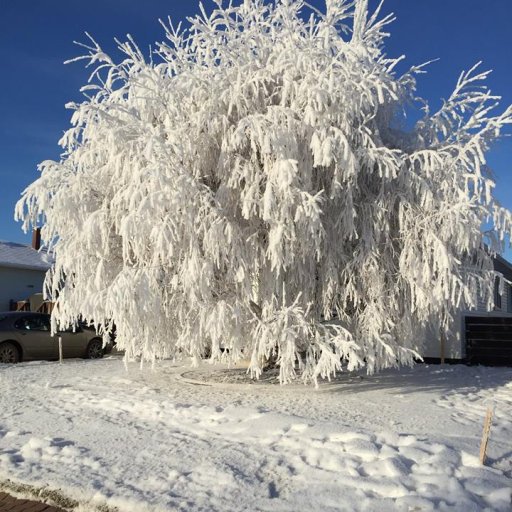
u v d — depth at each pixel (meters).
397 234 9.56
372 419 7.01
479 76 9.56
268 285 8.87
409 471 4.86
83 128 9.33
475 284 9.57
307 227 8.41
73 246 8.73
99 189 9.09
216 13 9.36
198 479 4.80
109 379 10.65
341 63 8.65
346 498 4.34
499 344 14.30
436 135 10.12
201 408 7.39
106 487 4.64
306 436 5.90
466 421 7.01
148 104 9.14
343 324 9.86
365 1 9.44
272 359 10.87
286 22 9.39
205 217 8.20
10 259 23.86
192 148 8.66
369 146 9.02
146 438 6.14
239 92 8.82
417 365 14.01
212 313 8.14
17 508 4.52
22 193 8.96
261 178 8.56
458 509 4.10
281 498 4.40
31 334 14.96
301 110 8.85
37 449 5.70
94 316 8.45
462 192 8.95
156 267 8.33
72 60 9.00
